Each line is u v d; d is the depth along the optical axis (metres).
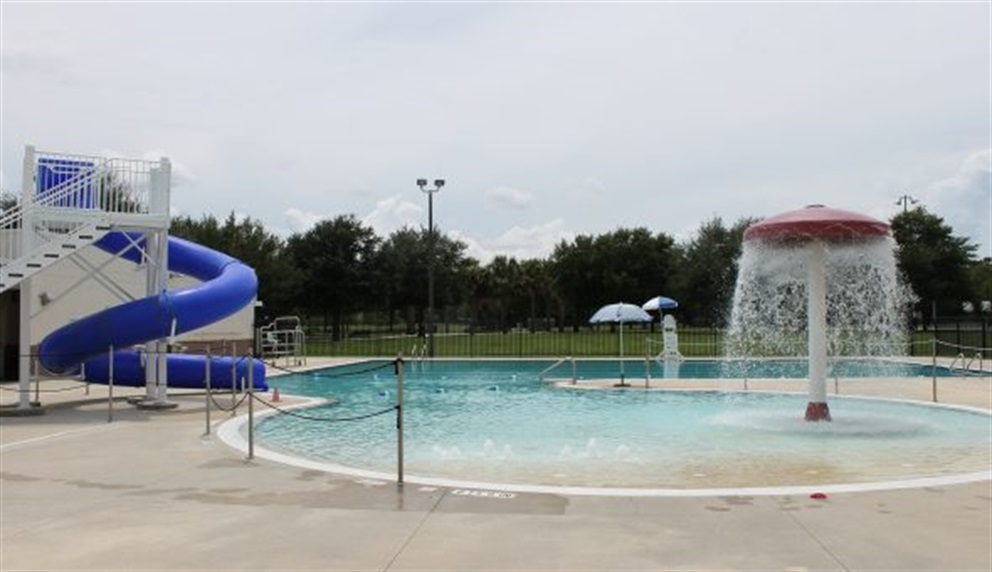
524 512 7.25
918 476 9.81
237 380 19.70
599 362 33.81
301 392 22.53
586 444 12.70
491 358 33.38
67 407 16.92
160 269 17.33
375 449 12.38
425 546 6.18
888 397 18.47
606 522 6.88
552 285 82.38
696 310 66.88
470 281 81.56
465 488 8.29
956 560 5.78
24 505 7.63
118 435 12.51
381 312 75.12
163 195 17.30
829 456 11.35
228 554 5.98
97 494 8.11
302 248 61.84
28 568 5.64
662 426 14.78
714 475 9.94
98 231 16.38
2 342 24.23
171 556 5.93
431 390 23.03
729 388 21.16
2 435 12.61
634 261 73.44
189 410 16.31
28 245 16.03
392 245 67.88
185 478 8.91
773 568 5.61
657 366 31.80
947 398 18.14
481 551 6.04
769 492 8.03
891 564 5.69
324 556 5.92
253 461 10.01
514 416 16.69
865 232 13.82
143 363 18.73
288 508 7.44
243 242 52.19
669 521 6.91
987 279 61.62
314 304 61.91
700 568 5.61
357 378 26.97
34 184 16.20
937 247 55.41
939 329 45.84
